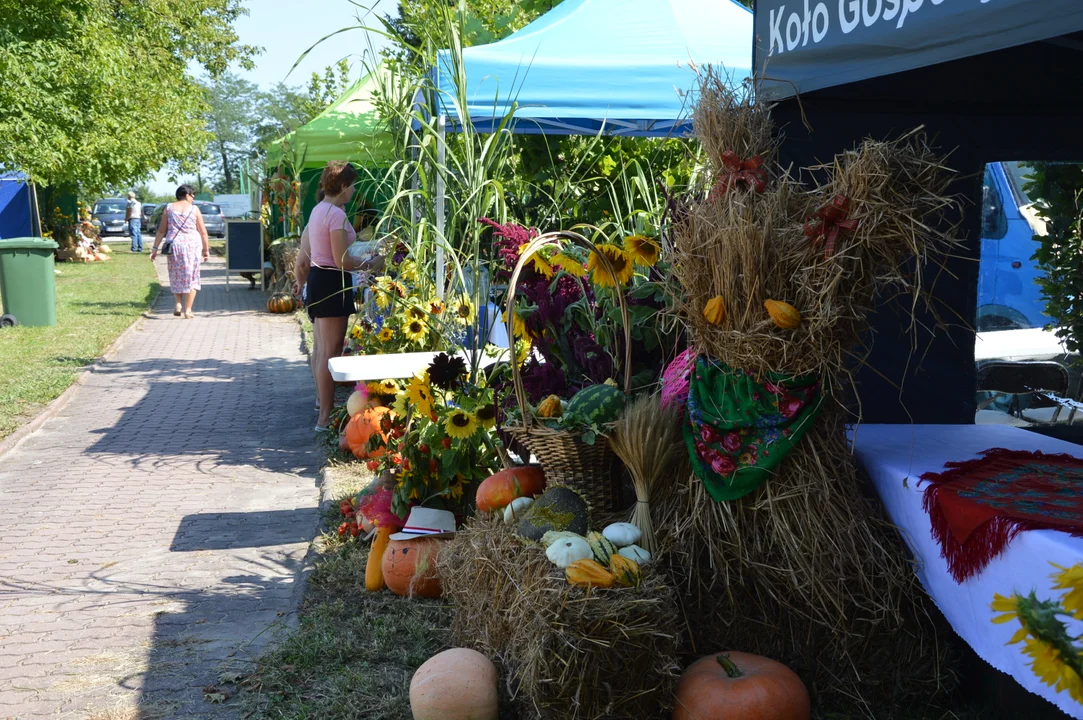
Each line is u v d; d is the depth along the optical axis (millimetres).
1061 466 3049
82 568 4953
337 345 7477
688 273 3035
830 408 3006
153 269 26219
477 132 6629
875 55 2881
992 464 3084
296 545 5281
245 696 3512
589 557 2846
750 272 2852
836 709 3076
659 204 6332
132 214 35281
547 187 7703
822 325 2795
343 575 4648
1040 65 3762
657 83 6371
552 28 6488
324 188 7254
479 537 3379
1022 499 2682
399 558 4312
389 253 7176
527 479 3531
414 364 5191
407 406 4676
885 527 3061
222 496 6285
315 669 3691
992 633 2564
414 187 7371
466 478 4582
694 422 3053
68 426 8500
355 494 5797
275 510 5953
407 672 3627
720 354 2994
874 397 3768
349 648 3809
